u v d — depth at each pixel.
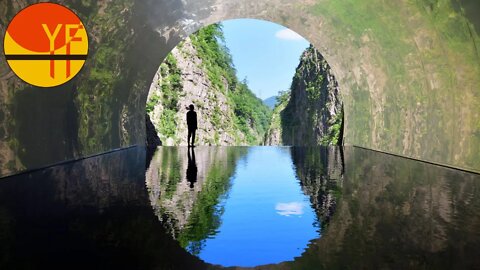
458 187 7.97
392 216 5.68
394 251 4.17
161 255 4.05
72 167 10.90
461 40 9.42
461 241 4.51
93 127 14.79
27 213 5.69
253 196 7.16
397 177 9.34
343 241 4.54
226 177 9.50
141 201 6.59
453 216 5.66
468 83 9.91
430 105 12.22
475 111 9.79
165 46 18.45
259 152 18.11
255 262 3.90
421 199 6.84
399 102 14.63
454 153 10.84
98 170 10.37
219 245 4.40
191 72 57.59
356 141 19.92
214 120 62.88
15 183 8.18
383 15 12.32
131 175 9.58
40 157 10.59
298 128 70.12
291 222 5.39
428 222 5.34
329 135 52.41
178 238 4.62
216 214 5.80
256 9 16.59
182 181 8.79
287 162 13.19
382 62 14.93
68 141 12.42
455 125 10.76
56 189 7.56
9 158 9.20
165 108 51.78
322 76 59.09
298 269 3.71
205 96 61.47
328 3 14.22
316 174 10.03
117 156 14.66
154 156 15.23
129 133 19.78
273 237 4.72
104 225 5.10
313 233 4.88
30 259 3.87
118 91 17.22
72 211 5.84
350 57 17.64
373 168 11.09
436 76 11.41
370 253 4.13
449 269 3.70
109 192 7.34
